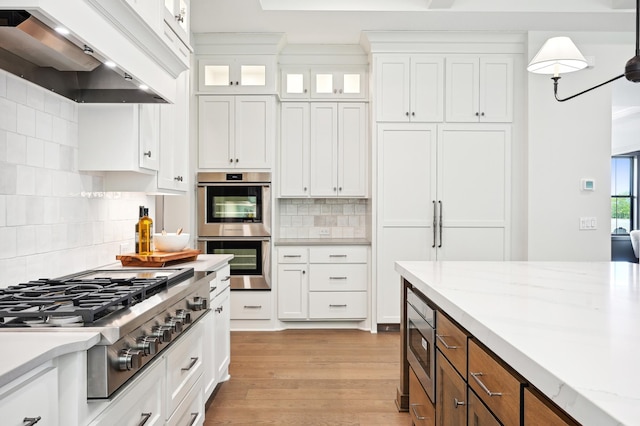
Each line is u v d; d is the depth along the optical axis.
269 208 4.39
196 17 3.94
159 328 1.49
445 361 1.70
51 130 2.00
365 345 3.90
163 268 2.31
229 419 2.50
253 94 4.40
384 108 4.29
